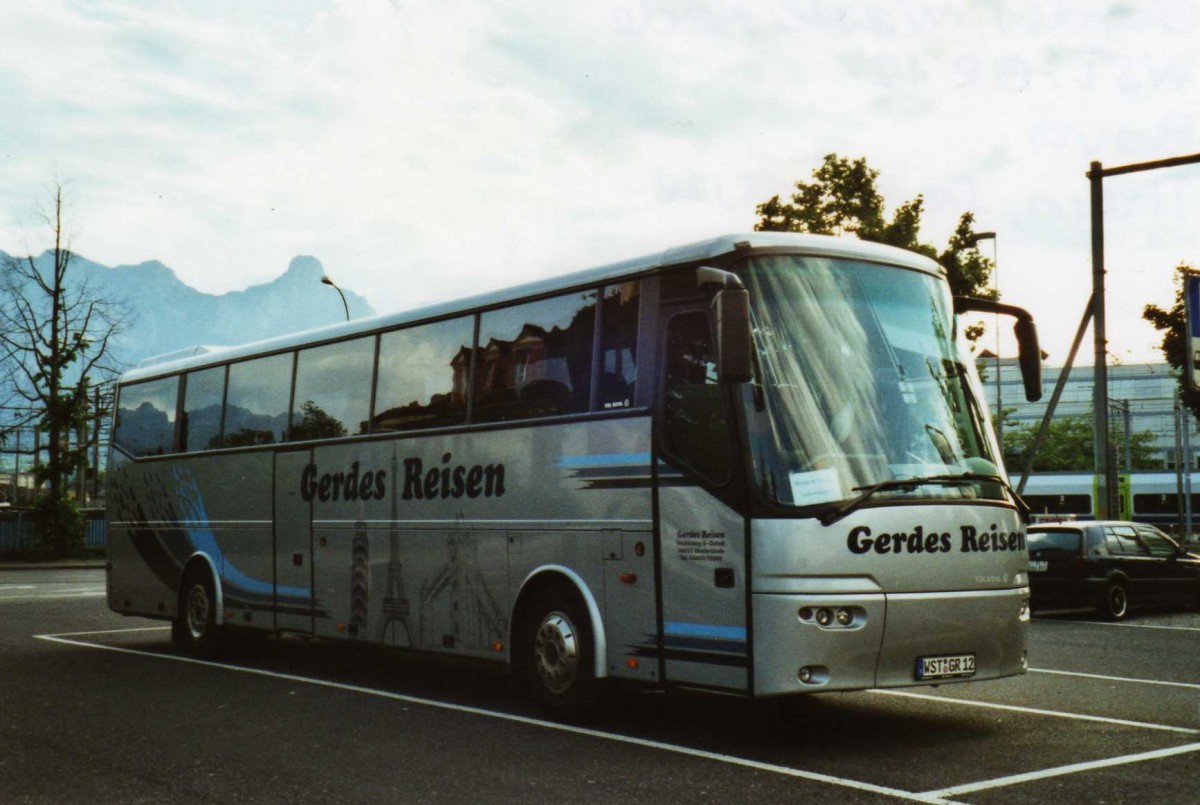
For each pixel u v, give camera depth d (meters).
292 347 13.09
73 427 45.00
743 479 7.99
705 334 8.48
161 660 13.53
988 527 8.49
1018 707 9.88
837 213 27.92
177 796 6.81
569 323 9.69
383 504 11.47
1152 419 102.25
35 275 44.50
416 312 11.38
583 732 8.73
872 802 6.55
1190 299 13.70
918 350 8.80
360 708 9.91
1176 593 20.56
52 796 6.84
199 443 14.48
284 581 12.81
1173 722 9.12
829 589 7.79
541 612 9.64
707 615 8.18
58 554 44.47
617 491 8.98
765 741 8.37
